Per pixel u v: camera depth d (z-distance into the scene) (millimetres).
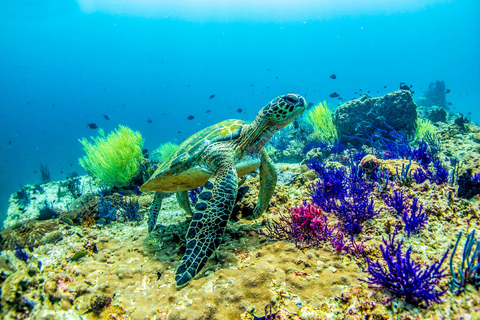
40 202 2463
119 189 2264
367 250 822
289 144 3256
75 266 919
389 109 2342
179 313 725
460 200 891
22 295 755
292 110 1045
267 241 969
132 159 2299
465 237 768
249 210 1203
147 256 1015
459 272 649
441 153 1811
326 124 2916
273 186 1154
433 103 8344
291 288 751
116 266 959
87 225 1339
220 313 717
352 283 731
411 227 833
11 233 1094
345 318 657
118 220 1411
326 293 722
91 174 2979
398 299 662
